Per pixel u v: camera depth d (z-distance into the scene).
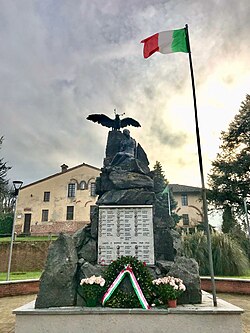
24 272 21.75
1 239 31.11
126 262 6.97
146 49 8.94
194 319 5.89
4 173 36.38
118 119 10.78
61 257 6.93
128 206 8.09
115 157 9.55
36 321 5.95
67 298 6.46
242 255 16.09
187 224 44.28
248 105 35.38
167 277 6.63
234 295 12.58
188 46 8.38
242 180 32.72
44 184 41.94
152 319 5.91
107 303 6.31
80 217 40.25
